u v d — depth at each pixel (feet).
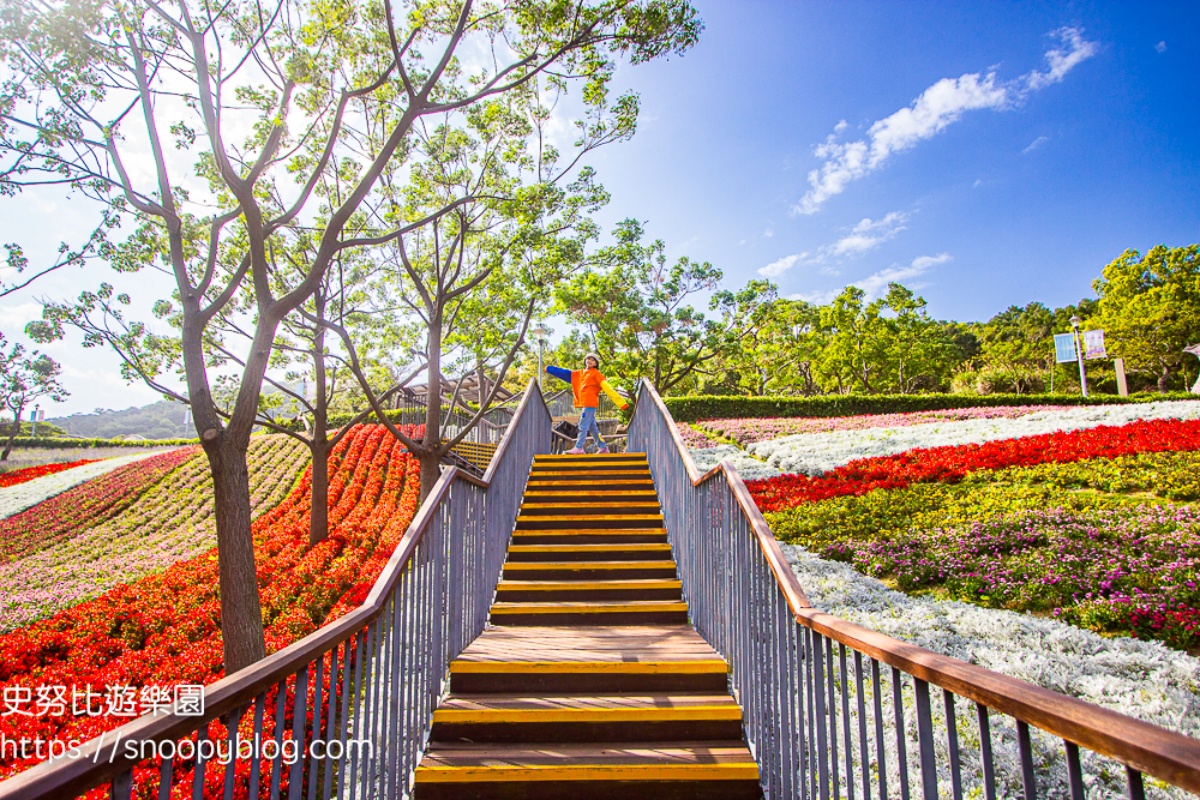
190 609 26.68
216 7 21.91
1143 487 27.12
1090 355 97.96
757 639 10.50
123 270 25.61
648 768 9.91
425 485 37.29
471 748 10.68
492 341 44.91
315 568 30.86
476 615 14.58
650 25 23.53
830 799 7.48
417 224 25.71
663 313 80.33
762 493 34.65
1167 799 9.86
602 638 14.30
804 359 142.51
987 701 4.36
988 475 32.12
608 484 25.46
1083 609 16.96
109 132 21.93
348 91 23.08
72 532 51.31
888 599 19.31
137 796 11.73
